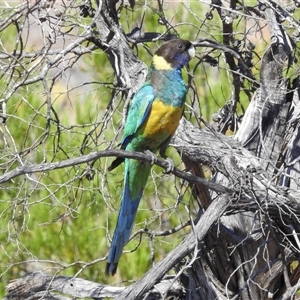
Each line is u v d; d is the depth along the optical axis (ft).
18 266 49.26
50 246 49.37
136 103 32.99
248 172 30.76
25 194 35.27
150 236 37.70
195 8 46.19
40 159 46.34
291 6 37.29
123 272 49.03
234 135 37.58
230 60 38.70
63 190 47.37
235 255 36.11
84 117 47.24
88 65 48.26
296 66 39.42
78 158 26.08
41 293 39.37
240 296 36.52
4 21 32.45
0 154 39.04
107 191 36.47
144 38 39.17
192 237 31.50
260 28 36.35
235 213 32.63
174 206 36.29
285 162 34.60
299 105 36.19
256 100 36.35
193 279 37.27
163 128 32.99
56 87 55.06
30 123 33.88
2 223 46.88
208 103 47.09
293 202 31.17
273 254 35.70
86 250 49.21
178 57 33.42
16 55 36.11
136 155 28.32
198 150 32.83
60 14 34.58
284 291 37.17
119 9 39.42
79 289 39.58
